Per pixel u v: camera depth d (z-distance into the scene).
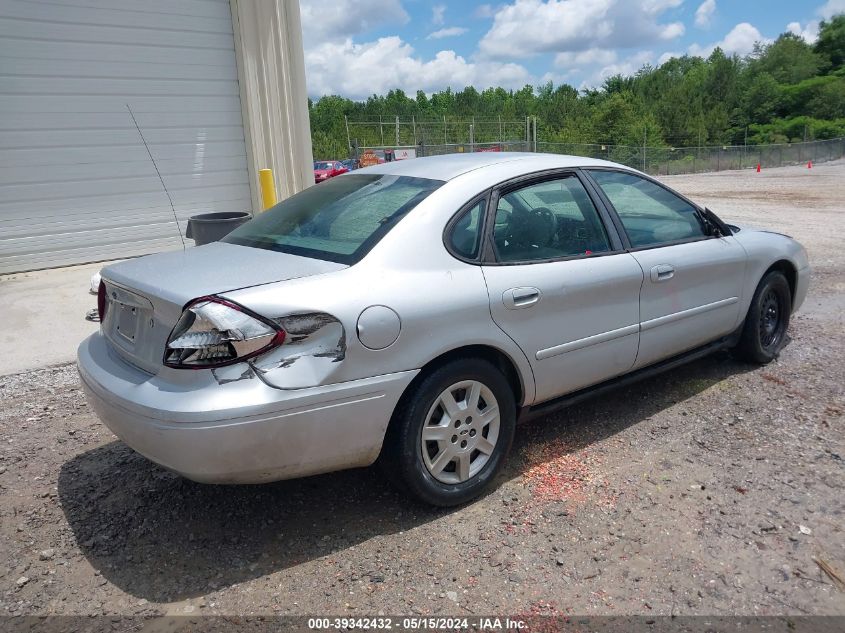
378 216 3.19
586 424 4.11
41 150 8.12
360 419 2.80
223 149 9.66
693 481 3.42
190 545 2.98
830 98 78.00
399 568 2.80
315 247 3.12
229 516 3.20
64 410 4.44
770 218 13.83
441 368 3.04
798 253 5.12
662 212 4.23
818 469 3.51
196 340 2.55
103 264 8.72
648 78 97.50
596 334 3.64
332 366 2.70
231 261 3.06
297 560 2.87
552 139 67.94
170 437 2.52
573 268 3.51
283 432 2.62
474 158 3.76
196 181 9.48
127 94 8.66
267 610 2.57
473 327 3.09
